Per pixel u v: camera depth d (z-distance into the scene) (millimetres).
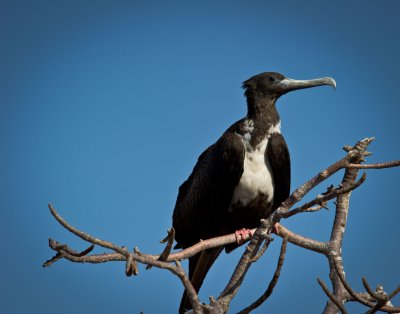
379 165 7711
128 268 6457
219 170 12562
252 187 12516
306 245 8977
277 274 7074
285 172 12688
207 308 7719
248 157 12531
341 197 9250
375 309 6668
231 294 8133
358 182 7340
